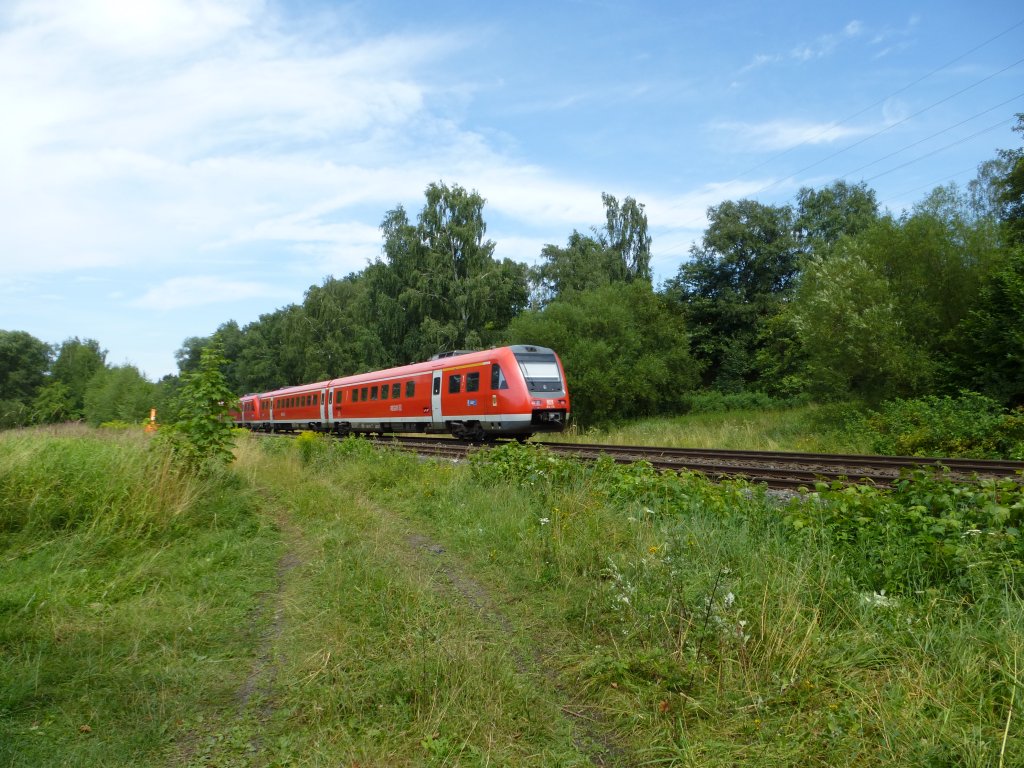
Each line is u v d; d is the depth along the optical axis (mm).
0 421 21406
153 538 6793
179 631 4461
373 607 4746
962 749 2736
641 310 35062
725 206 42500
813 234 44188
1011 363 17438
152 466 8055
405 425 22531
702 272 42594
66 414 23953
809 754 2850
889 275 20969
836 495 5953
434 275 39656
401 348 40938
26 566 5598
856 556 5062
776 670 3590
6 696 3424
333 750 3023
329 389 28359
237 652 4172
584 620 4539
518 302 46094
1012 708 3020
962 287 19516
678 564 4852
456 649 3914
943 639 3750
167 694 3559
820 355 20609
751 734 3070
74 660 3939
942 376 18812
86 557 5984
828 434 18250
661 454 15312
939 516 5508
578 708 3498
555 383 18266
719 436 21312
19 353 72688
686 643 3945
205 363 9867
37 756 2904
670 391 34844
